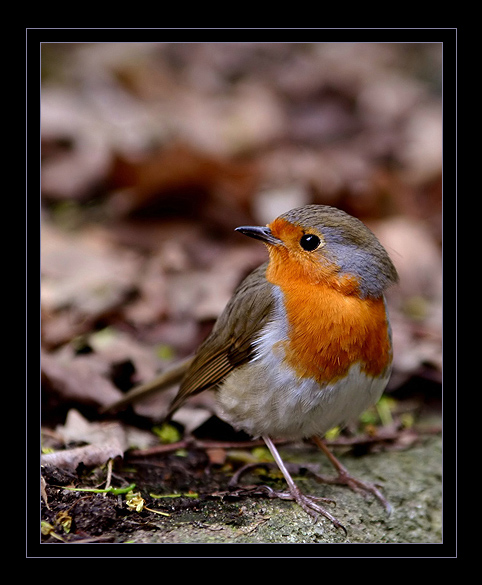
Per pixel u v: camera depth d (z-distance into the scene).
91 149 14.79
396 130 17.23
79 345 9.33
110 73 18.34
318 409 6.73
